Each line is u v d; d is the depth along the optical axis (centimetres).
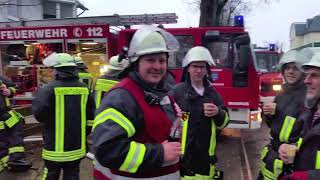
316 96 269
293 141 350
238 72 808
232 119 821
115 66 505
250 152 816
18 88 995
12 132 615
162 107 241
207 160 384
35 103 456
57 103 457
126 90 229
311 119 272
